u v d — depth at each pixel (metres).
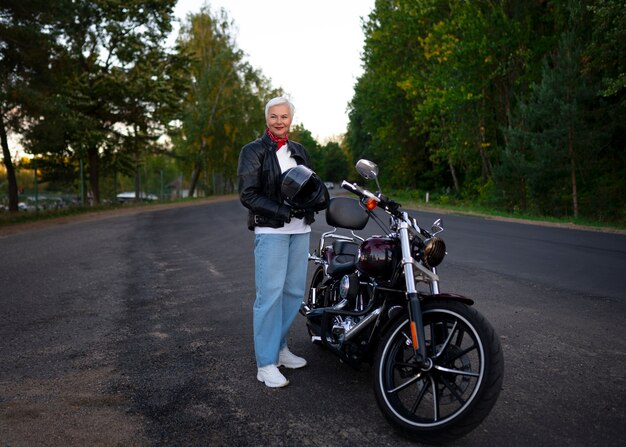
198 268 8.10
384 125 43.56
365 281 3.40
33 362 3.96
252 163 3.47
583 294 5.99
